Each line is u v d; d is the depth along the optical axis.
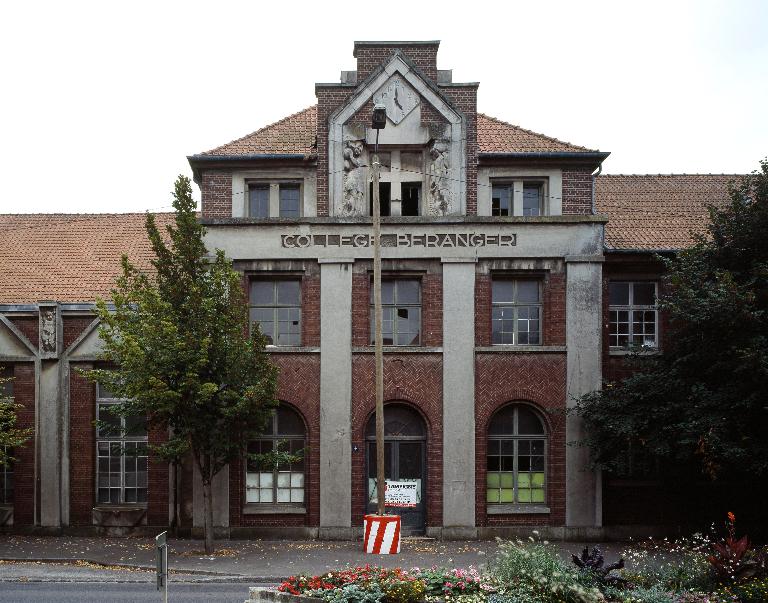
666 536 23.66
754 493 23.73
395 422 23.91
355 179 24.02
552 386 23.58
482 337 23.69
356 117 24.09
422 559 19.80
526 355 23.61
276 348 23.61
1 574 18.45
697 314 19.97
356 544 22.34
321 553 20.75
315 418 23.52
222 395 19.83
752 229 20.95
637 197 28.27
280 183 24.89
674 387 21.03
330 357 23.52
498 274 23.98
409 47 24.61
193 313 20.19
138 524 23.81
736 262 21.36
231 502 23.42
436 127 24.11
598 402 22.30
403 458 23.81
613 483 23.75
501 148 24.84
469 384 23.50
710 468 20.11
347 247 23.73
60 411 24.22
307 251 23.72
